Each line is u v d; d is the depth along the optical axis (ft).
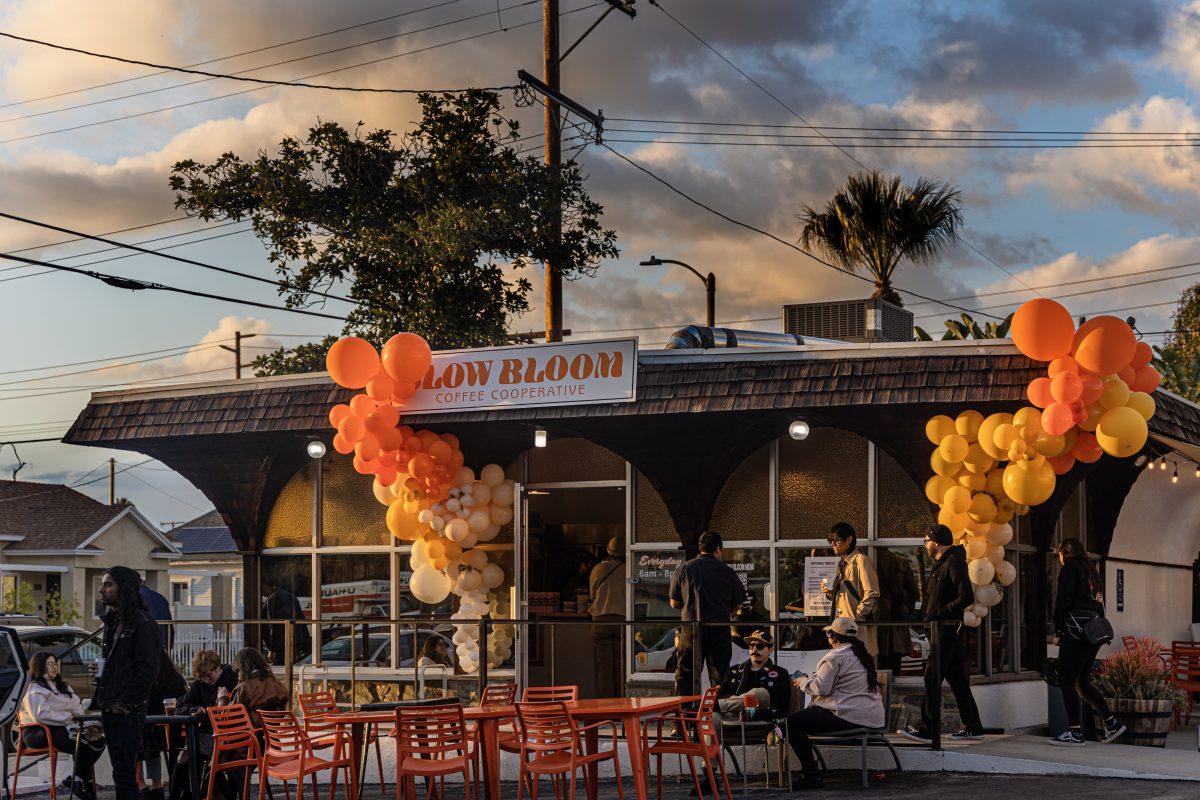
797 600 45.37
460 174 83.10
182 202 85.35
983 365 39.58
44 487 144.87
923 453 42.91
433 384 45.96
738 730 36.52
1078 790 33.99
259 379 49.70
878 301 52.34
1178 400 46.16
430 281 83.35
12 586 131.03
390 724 44.96
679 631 41.86
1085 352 36.94
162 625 47.19
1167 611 63.10
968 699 40.34
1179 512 60.64
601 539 54.19
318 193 84.84
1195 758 37.96
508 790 40.70
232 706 36.17
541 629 52.37
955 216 98.53
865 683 36.14
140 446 52.60
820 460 45.55
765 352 42.60
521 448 50.42
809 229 101.65
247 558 53.88
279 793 42.70
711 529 46.83
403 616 51.55
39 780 45.29
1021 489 38.86
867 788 35.58
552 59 75.46
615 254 83.15
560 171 79.41
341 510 52.90
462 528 47.75
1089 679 41.45
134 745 34.47
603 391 43.68
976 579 41.01
